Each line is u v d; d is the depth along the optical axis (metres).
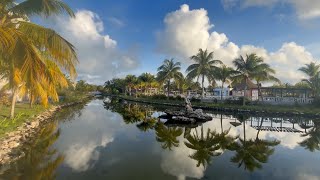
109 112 36.09
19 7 10.97
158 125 23.88
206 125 24.64
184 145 15.41
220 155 13.24
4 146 12.02
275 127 24.48
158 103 55.34
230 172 10.40
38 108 28.39
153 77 83.81
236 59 42.47
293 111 35.94
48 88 13.83
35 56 9.28
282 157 13.08
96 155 12.31
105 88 141.88
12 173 9.16
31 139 15.01
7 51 9.54
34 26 10.48
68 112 33.22
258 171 10.65
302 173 10.50
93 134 18.05
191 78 50.00
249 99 46.62
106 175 9.44
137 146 14.67
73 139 15.88
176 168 10.66
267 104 43.09
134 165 10.88
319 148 15.42
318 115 33.50
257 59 41.62
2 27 9.38
